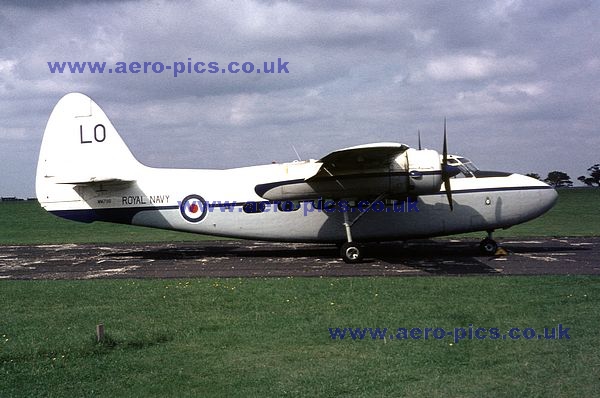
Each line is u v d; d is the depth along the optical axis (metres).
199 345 8.47
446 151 16.70
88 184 18.27
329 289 12.34
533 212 18.14
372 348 8.16
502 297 11.01
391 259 17.30
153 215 18.25
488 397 6.32
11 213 57.16
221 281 13.70
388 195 16.95
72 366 7.60
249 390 6.72
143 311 10.70
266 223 18.09
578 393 6.36
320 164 16.22
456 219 17.91
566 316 9.47
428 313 9.95
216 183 18.20
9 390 6.80
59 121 18.45
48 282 14.08
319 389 6.70
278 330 9.17
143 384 6.96
